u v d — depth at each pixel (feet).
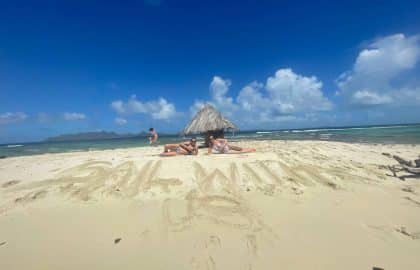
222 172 25.61
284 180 24.26
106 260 12.83
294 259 12.43
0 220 17.65
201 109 43.80
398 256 12.53
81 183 24.07
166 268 12.05
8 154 69.26
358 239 14.15
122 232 15.62
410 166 29.96
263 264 12.12
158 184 23.18
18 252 13.67
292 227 15.66
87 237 15.15
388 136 80.38
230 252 13.19
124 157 34.91
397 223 16.05
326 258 12.46
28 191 22.67
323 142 59.11
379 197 20.61
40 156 48.44
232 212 17.90
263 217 17.08
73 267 12.31
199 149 40.63
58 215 18.22
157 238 14.80
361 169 28.78
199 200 20.06
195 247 13.74
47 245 14.34
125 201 20.36
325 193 21.54
